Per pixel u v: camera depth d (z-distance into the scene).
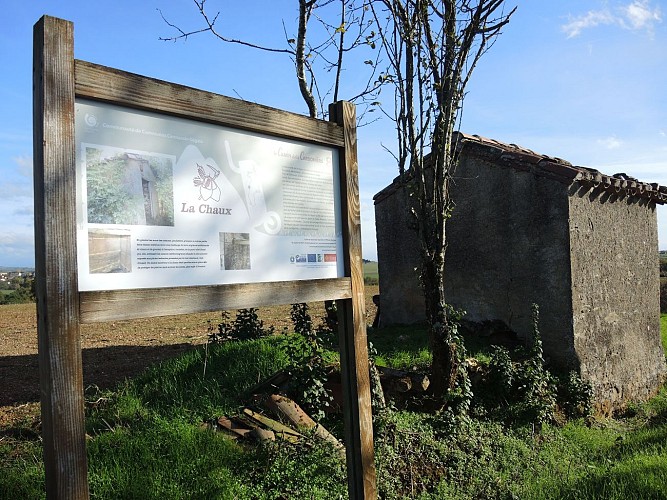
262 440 4.93
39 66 2.41
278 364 6.68
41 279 2.38
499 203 9.23
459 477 5.27
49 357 2.34
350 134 3.89
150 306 2.72
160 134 2.85
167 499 4.00
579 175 8.23
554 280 8.46
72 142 2.46
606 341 8.95
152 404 6.07
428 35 6.43
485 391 7.11
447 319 6.71
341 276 3.78
